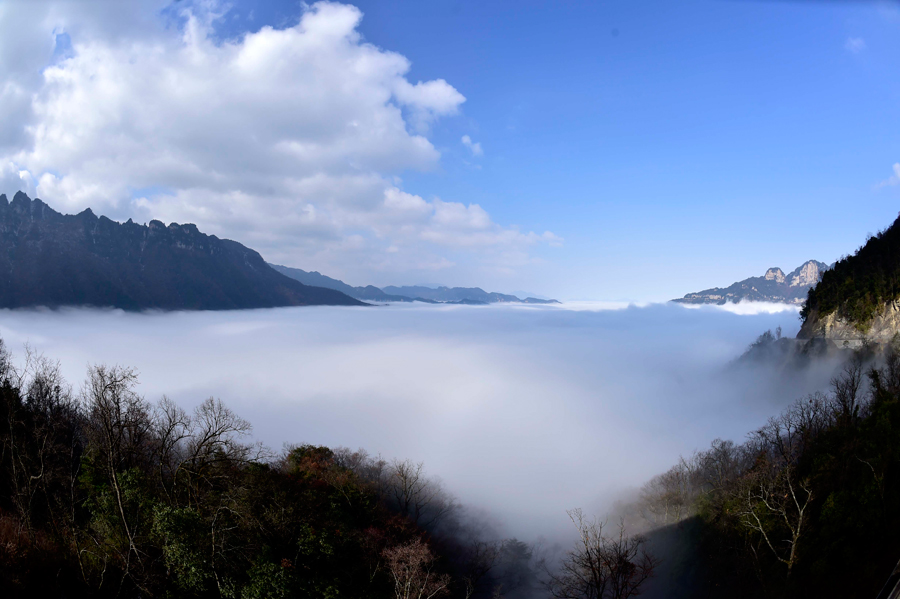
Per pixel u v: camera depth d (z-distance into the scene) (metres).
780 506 49.50
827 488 49.97
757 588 48.38
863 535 42.75
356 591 47.25
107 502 41.47
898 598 33.75
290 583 41.16
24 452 44.22
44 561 38.81
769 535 50.88
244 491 45.56
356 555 52.06
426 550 54.66
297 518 49.12
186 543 38.38
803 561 45.62
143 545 40.56
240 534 42.56
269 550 43.34
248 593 39.34
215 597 40.91
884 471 45.47
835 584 41.41
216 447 46.88
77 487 47.34
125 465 44.56
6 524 41.25
